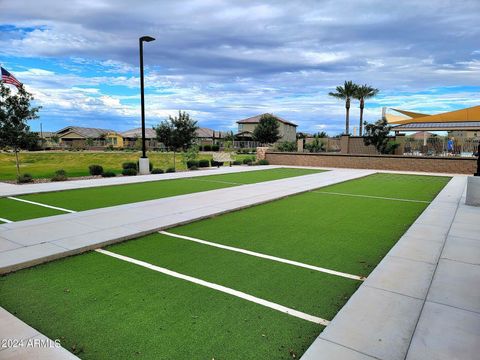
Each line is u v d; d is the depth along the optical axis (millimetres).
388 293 4309
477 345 3232
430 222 8117
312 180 16781
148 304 4113
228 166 26688
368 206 10375
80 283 4703
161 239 6793
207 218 8594
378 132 29672
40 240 6379
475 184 10117
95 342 3344
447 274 4922
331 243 6617
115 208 9430
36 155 43375
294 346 3309
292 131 81875
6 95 15148
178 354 3168
